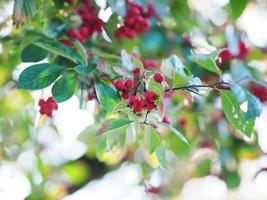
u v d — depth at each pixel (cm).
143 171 165
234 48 140
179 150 142
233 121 111
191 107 143
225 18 145
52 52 114
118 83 108
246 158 152
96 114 129
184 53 140
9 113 159
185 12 142
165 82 108
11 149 163
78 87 122
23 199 165
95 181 179
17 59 130
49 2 120
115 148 118
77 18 123
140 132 126
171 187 171
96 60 117
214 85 109
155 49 140
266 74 148
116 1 121
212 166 158
